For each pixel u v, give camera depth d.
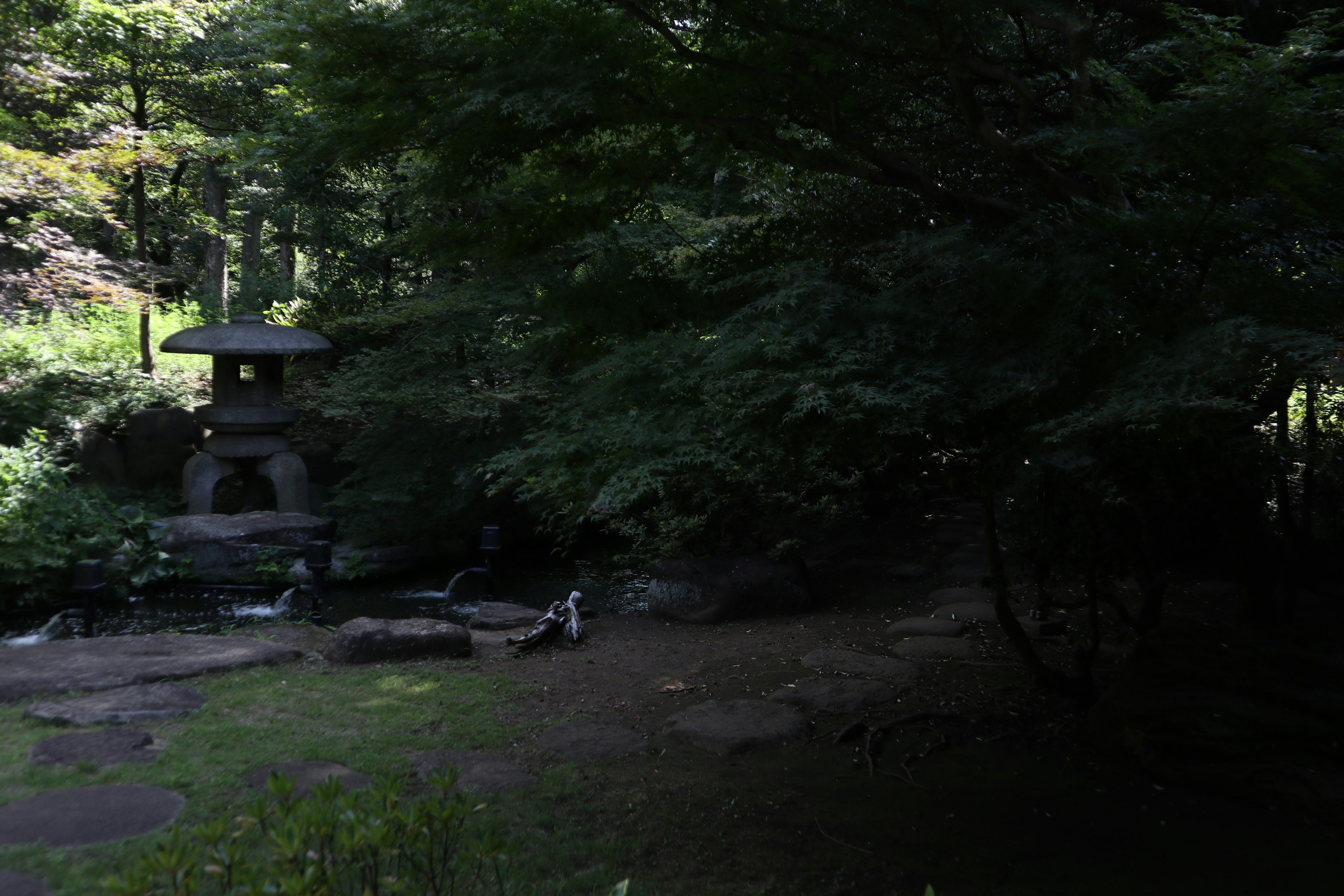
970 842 4.61
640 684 7.38
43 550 10.79
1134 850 4.52
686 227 9.56
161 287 20.12
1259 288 3.83
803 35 4.90
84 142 13.80
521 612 9.71
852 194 6.99
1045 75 6.52
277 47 5.04
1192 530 10.59
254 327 13.62
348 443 15.27
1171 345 3.64
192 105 16.25
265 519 13.15
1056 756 5.90
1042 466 3.85
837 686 7.06
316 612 10.37
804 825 4.77
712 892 3.97
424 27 4.87
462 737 5.83
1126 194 5.24
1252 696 5.61
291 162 5.72
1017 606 9.57
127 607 11.11
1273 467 4.41
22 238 13.65
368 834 2.33
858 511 13.84
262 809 2.40
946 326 4.21
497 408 13.85
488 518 15.46
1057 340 3.82
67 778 4.59
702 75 5.45
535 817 4.61
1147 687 5.98
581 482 4.50
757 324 4.32
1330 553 9.27
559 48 4.93
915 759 5.79
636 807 4.85
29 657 6.68
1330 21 5.81
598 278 5.60
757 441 4.02
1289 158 3.67
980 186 7.68
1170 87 6.65
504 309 13.16
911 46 5.04
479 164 5.34
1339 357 3.14
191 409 15.34
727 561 10.06
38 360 13.61
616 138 5.56
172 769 4.83
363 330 14.75
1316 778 5.01
